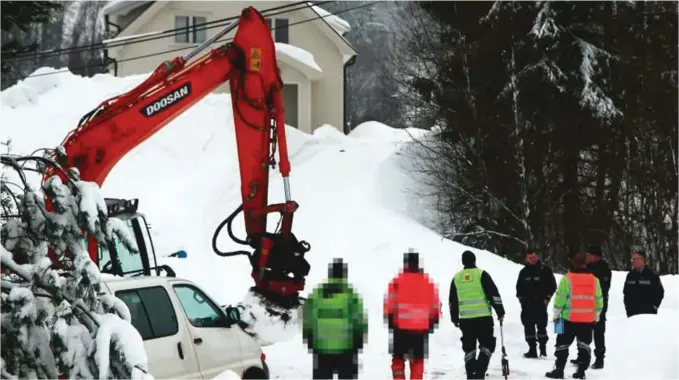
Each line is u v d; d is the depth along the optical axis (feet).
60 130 83.56
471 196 90.27
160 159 83.46
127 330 21.66
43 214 22.04
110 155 37.01
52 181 22.11
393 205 84.99
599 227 93.91
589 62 91.61
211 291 61.72
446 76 95.61
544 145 90.63
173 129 87.30
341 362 35.17
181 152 85.15
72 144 36.83
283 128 37.42
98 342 21.07
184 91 37.63
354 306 35.47
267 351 45.70
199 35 125.70
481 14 96.32
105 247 22.74
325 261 70.49
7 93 87.66
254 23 38.19
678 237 97.96
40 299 22.03
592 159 95.86
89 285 21.53
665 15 95.04
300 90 122.11
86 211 21.93
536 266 50.21
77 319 21.84
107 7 130.31
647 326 37.91
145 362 21.62
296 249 35.55
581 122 91.35
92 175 36.78
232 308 34.88
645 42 95.35
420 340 38.32
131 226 45.39
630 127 92.73
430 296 38.42
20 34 205.77
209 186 79.82
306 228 76.74
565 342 43.80
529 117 91.15
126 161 81.66
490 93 94.17
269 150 37.93
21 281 22.13
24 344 20.74
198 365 32.01
